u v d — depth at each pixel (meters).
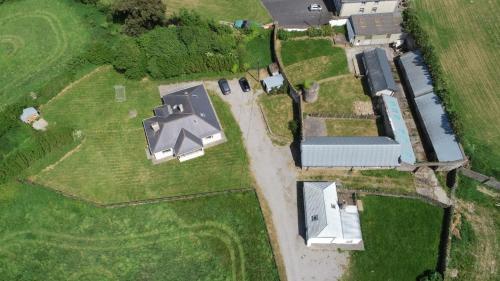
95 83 92.00
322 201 72.25
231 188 78.44
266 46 96.62
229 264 71.31
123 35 97.69
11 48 98.06
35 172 80.19
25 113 84.50
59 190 78.31
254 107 88.44
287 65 93.81
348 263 70.44
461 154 76.62
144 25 96.38
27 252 72.44
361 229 73.12
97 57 92.19
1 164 77.50
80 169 80.75
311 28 96.62
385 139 80.12
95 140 84.12
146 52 92.12
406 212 74.81
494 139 81.81
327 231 69.19
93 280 69.81
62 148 82.56
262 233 73.88
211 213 76.06
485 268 69.50
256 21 101.25
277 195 77.56
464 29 98.75
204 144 83.38
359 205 75.44
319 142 78.88
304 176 79.56
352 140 79.75
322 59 94.75
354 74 92.44
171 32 93.75
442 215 74.50
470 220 74.06
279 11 103.31
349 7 98.25
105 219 75.44
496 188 76.44
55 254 72.25
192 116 81.25
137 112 87.75
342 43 97.12
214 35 94.25
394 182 78.31
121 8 91.88
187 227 74.81
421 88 86.00
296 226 74.25
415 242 71.94
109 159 81.81
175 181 79.31
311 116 86.19
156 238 73.69
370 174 79.31
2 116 82.75
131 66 90.00
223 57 91.38
